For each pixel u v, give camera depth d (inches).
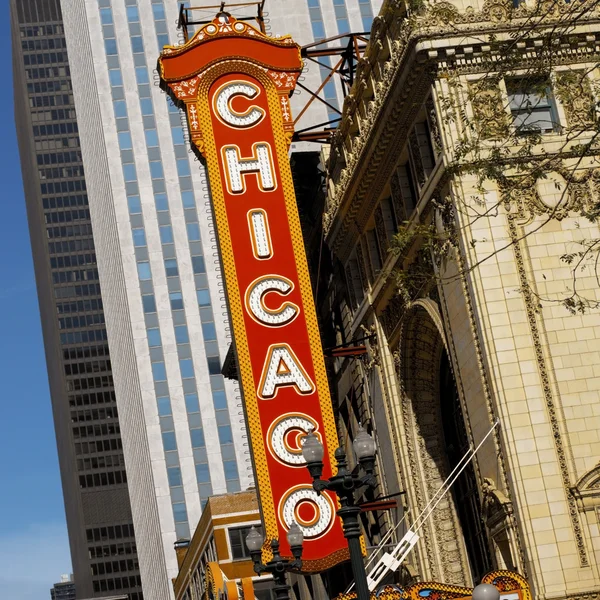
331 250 2418.8
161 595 5979.3
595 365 1722.4
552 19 1772.9
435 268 1892.2
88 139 6948.8
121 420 6988.2
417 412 2130.9
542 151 1744.6
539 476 1663.4
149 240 6220.5
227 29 2308.1
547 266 1753.2
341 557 2039.9
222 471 5969.5
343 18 5669.3
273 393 2113.7
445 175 1787.6
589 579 1620.3
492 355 1711.4
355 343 2351.1
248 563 3427.7
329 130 2516.0
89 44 6427.2
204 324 6151.6
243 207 2208.4
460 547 2058.3
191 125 2242.9
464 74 1809.8
